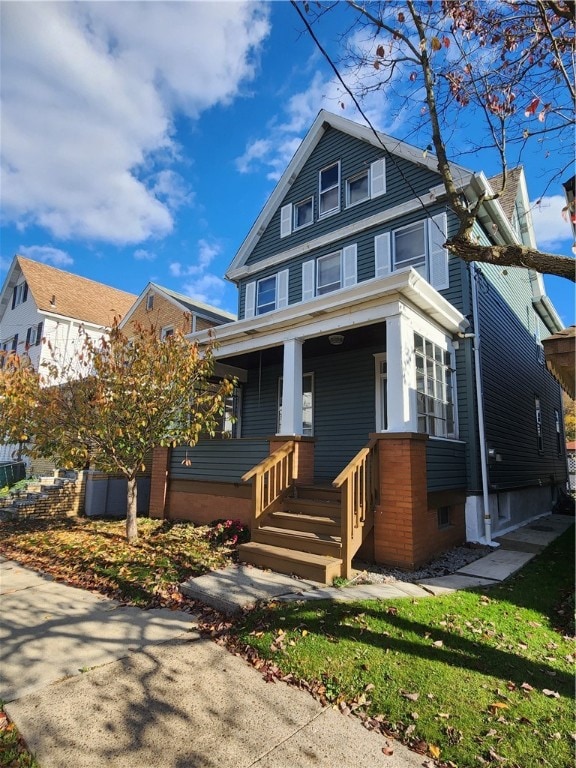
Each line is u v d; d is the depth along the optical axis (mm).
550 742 2402
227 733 2531
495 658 3316
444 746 2387
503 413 9953
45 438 6965
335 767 2264
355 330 8242
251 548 5719
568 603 4723
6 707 2764
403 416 5953
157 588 4887
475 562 6422
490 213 9367
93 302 21312
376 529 5871
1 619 4184
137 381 6797
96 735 2506
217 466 8188
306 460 7191
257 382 11750
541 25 3953
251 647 3514
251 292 13320
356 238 10805
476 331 8531
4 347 21516
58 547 6871
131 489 7230
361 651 3369
